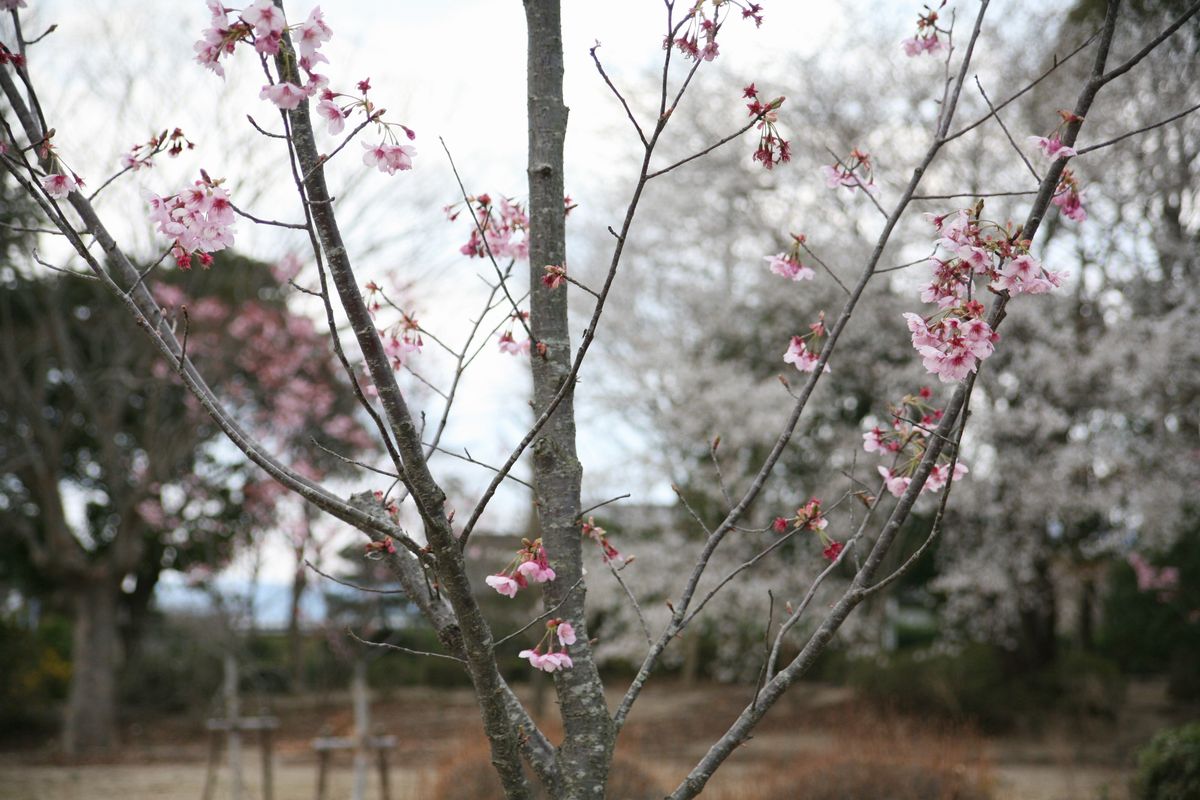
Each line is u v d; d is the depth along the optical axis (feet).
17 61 6.59
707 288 38.96
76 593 44.98
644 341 38.14
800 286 36.65
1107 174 31.48
